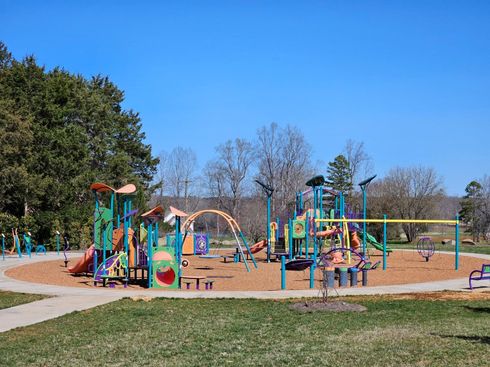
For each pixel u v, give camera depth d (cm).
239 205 7200
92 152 5334
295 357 907
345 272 1967
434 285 1967
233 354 934
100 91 6291
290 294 1708
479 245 5209
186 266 2862
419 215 6194
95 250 2177
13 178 3994
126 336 1088
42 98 4706
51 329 1161
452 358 878
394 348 955
